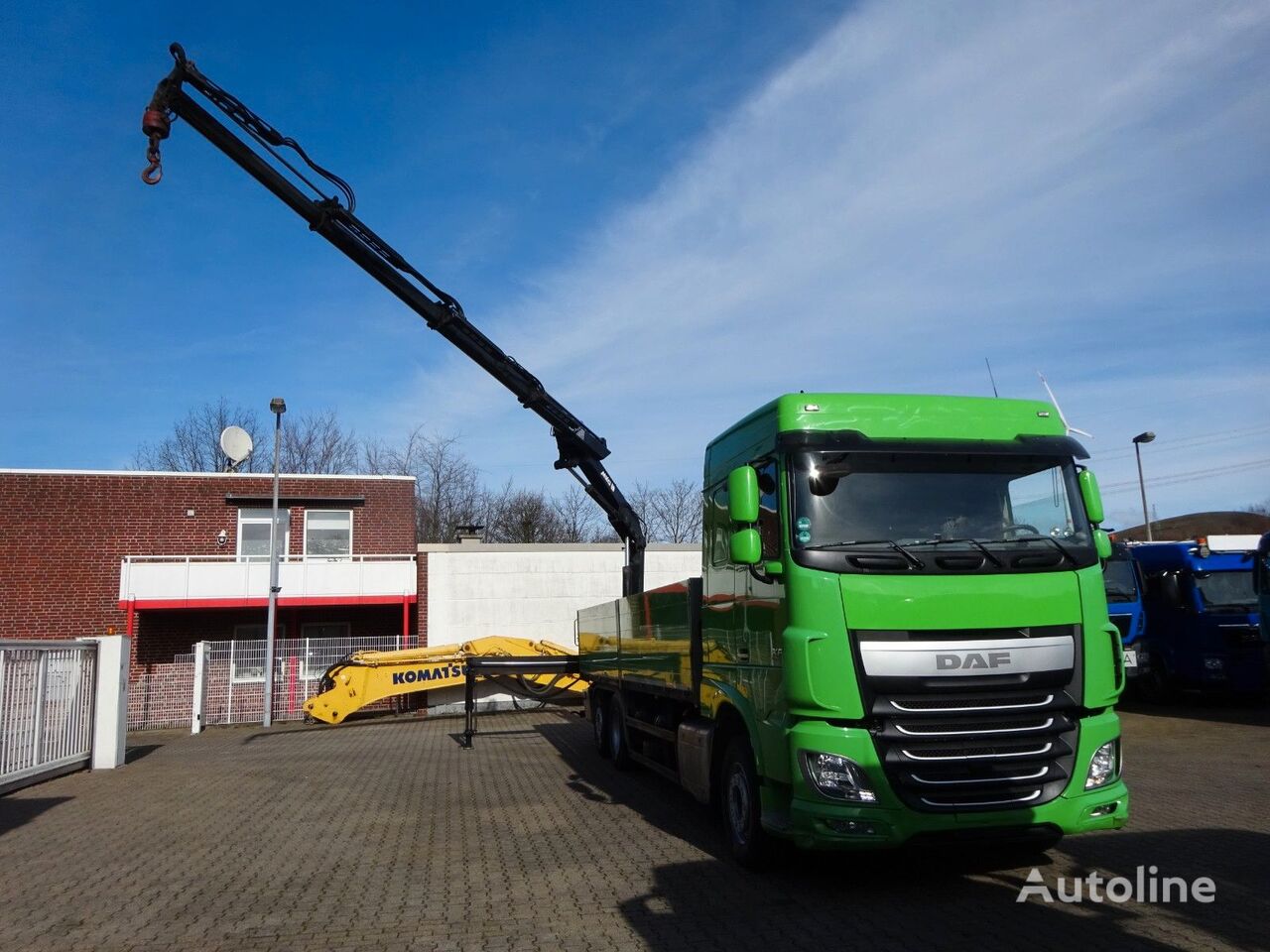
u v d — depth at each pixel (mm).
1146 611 18109
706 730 7625
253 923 5918
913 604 5926
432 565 24672
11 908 6332
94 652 13750
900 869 6766
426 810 9719
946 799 5762
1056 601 6148
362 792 10992
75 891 6766
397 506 26016
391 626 25328
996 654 5949
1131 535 45031
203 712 20766
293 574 23516
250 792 11148
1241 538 17188
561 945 5363
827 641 5844
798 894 6219
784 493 6258
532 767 12844
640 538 14445
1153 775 10297
